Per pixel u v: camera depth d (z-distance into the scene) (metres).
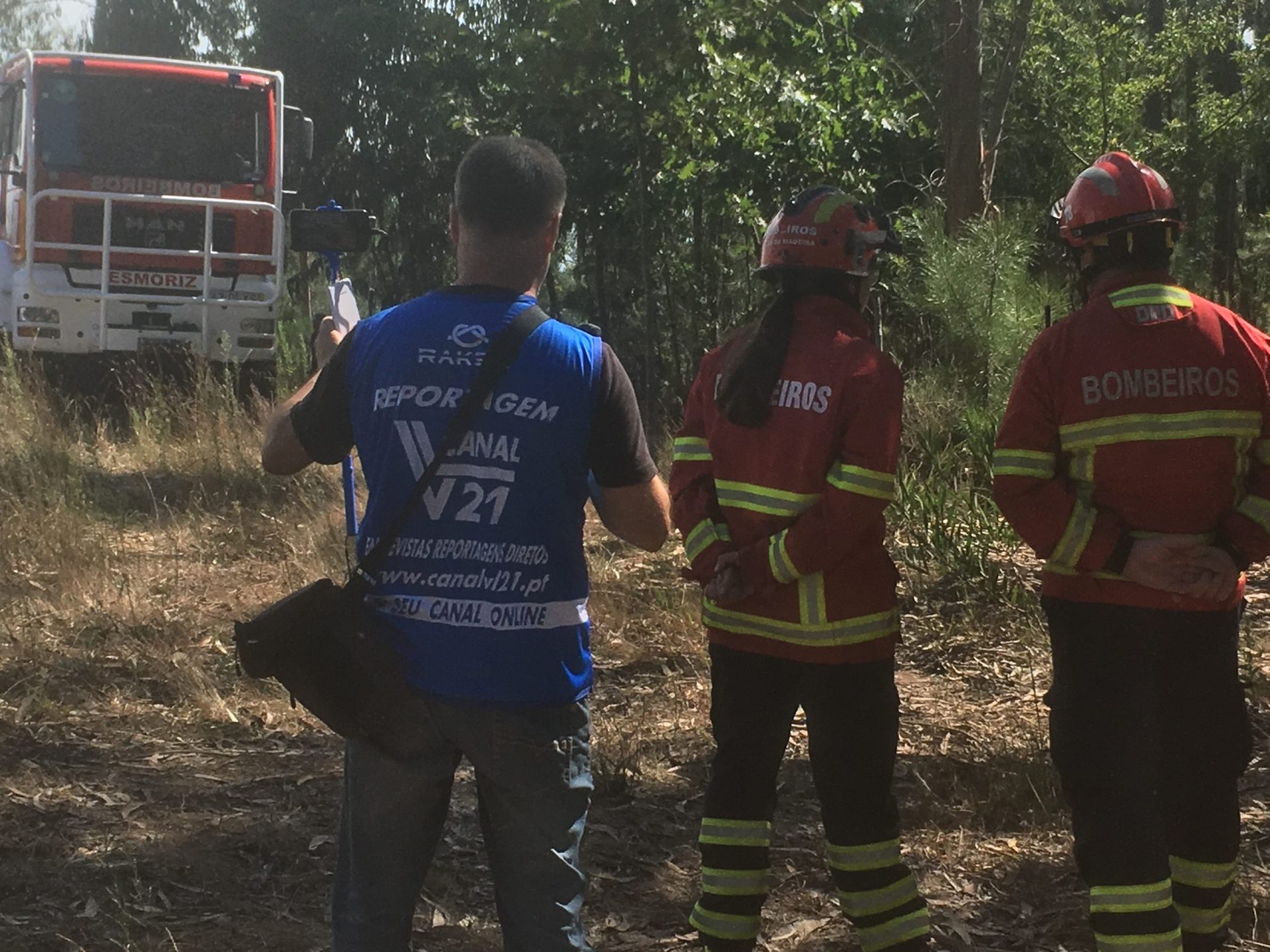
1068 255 3.09
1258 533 2.90
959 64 14.62
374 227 4.08
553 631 2.58
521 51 14.58
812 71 15.55
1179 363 2.87
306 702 2.55
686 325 16.64
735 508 3.12
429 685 2.54
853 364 2.99
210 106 13.51
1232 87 22.59
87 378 13.14
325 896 4.09
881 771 3.13
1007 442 2.96
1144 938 2.85
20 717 5.45
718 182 15.46
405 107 23.75
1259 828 4.41
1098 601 2.94
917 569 7.32
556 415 2.55
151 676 6.03
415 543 2.55
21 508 8.54
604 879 4.19
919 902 3.20
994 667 6.16
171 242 13.38
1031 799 4.71
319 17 24.61
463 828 4.54
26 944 3.72
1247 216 23.86
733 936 3.17
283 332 16.16
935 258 10.66
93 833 4.44
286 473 2.82
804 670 3.10
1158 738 2.93
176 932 3.82
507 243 2.64
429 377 2.56
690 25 13.77
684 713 5.76
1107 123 18.30
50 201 13.01
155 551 8.38
